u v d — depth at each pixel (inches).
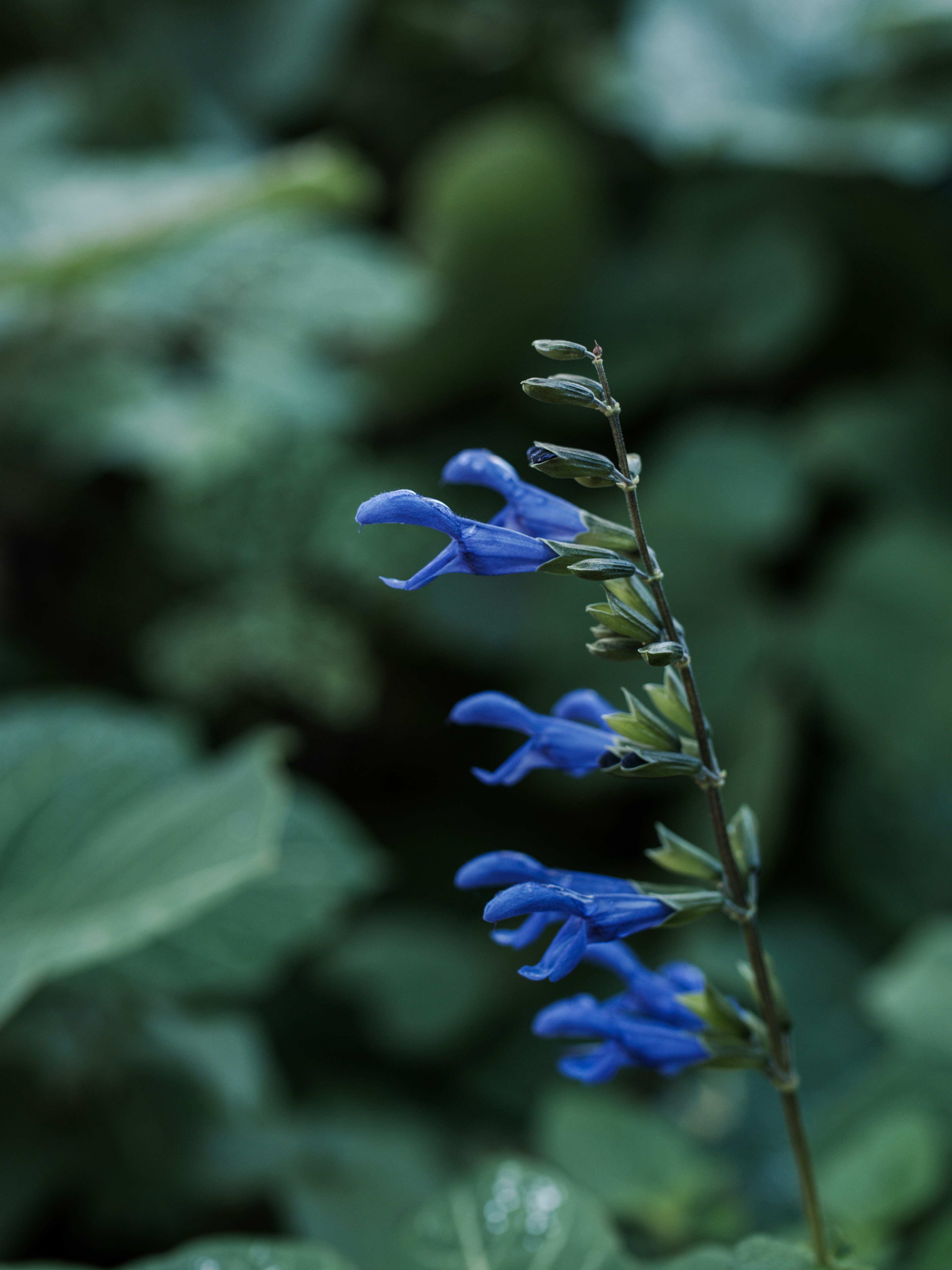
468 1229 18.8
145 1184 26.4
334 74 47.7
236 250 39.6
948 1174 22.6
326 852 25.1
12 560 40.2
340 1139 28.7
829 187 44.6
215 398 38.3
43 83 47.3
